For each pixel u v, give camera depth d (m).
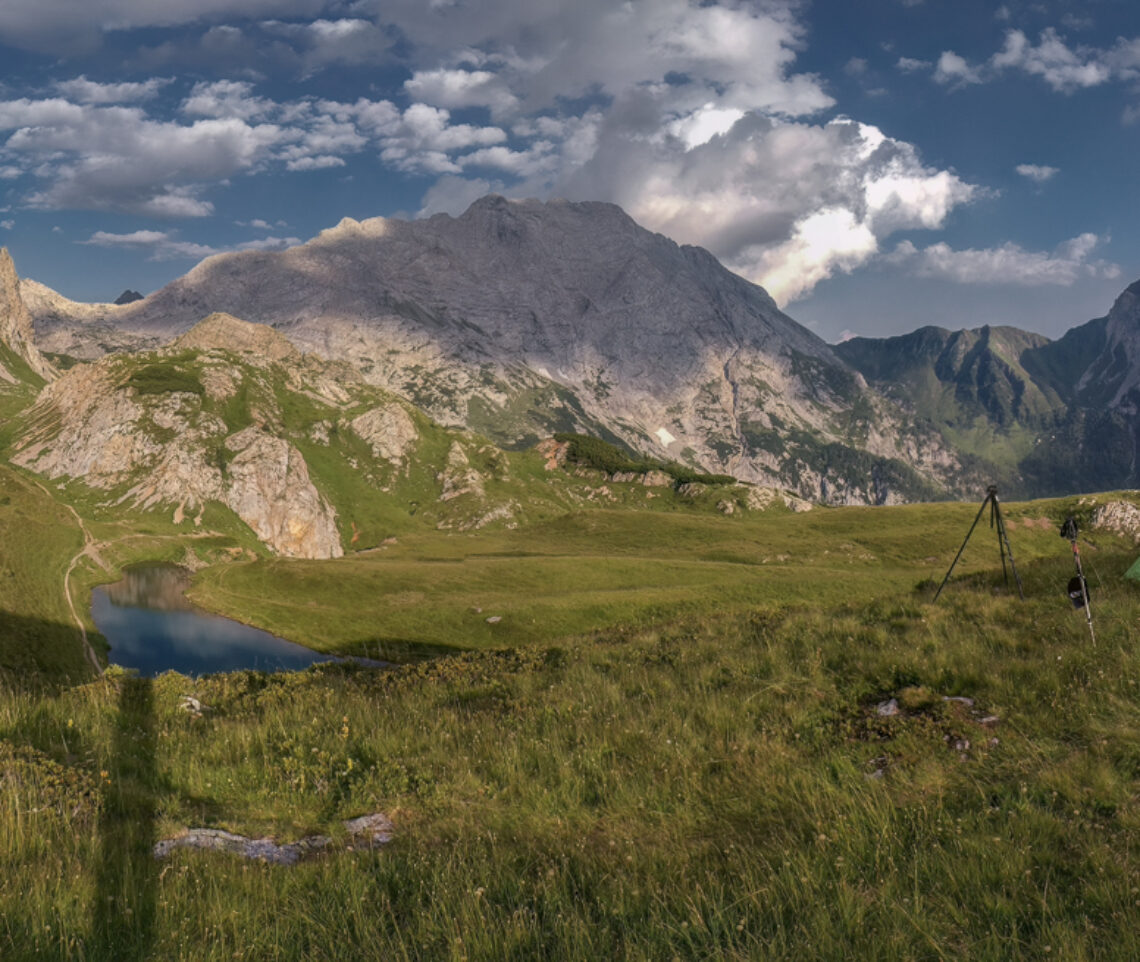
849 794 8.82
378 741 12.15
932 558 142.62
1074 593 14.09
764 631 18.92
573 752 11.27
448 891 7.00
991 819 7.79
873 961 5.48
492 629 92.69
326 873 7.51
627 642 21.75
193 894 6.97
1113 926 5.70
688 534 180.00
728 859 7.61
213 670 79.94
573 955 5.76
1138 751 8.77
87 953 5.76
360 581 114.62
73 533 144.88
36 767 9.48
